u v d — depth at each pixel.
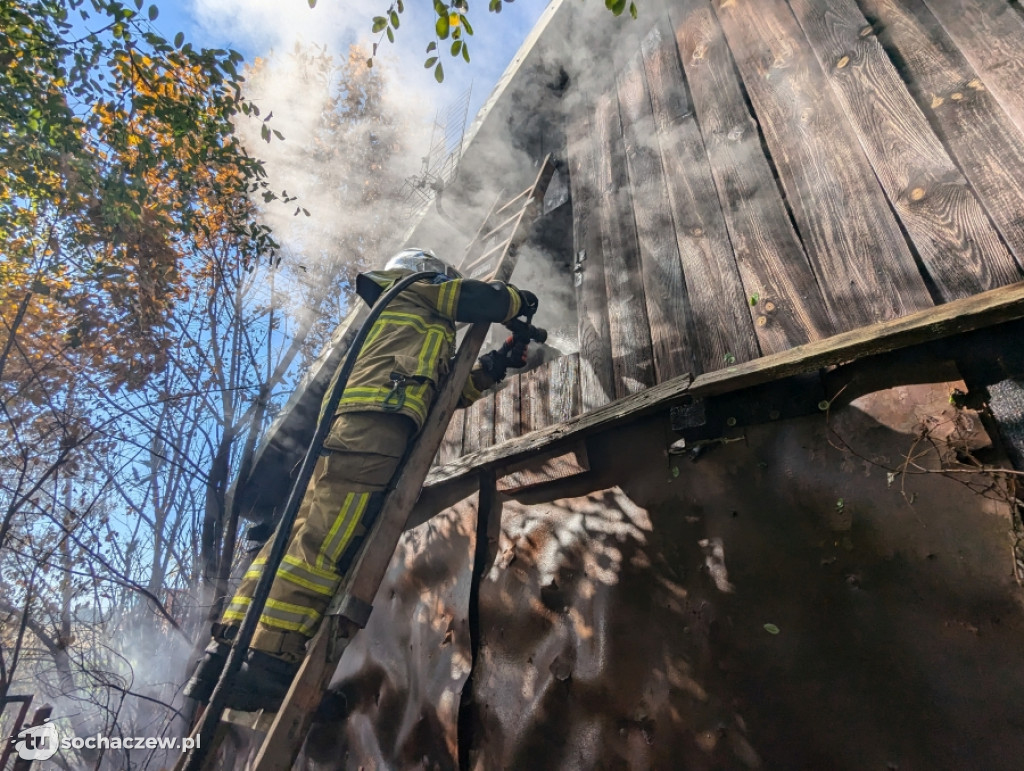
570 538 2.35
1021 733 1.19
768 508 1.80
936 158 1.85
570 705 2.03
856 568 1.55
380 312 1.98
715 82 2.88
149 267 4.05
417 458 1.85
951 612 1.37
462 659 2.45
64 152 3.34
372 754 2.62
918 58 2.06
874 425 1.64
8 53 3.06
